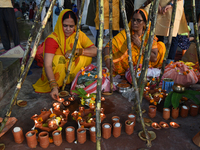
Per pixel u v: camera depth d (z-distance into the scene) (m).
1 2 4.65
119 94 2.54
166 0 3.13
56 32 2.60
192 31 6.99
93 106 1.89
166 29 3.22
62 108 2.12
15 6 9.73
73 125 1.82
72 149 1.50
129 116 1.78
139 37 2.85
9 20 4.95
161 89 2.43
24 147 1.52
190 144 1.57
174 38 3.52
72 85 2.46
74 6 9.29
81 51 2.65
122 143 1.57
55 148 1.51
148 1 3.09
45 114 1.77
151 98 2.23
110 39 2.24
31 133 1.54
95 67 2.72
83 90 2.25
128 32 1.52
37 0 7.55
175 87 2.01
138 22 2.66
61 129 1.64
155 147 1.53
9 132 1.71
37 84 2.72
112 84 2.48
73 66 2.67
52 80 2.28
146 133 1.57
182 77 2.59
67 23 2.46
